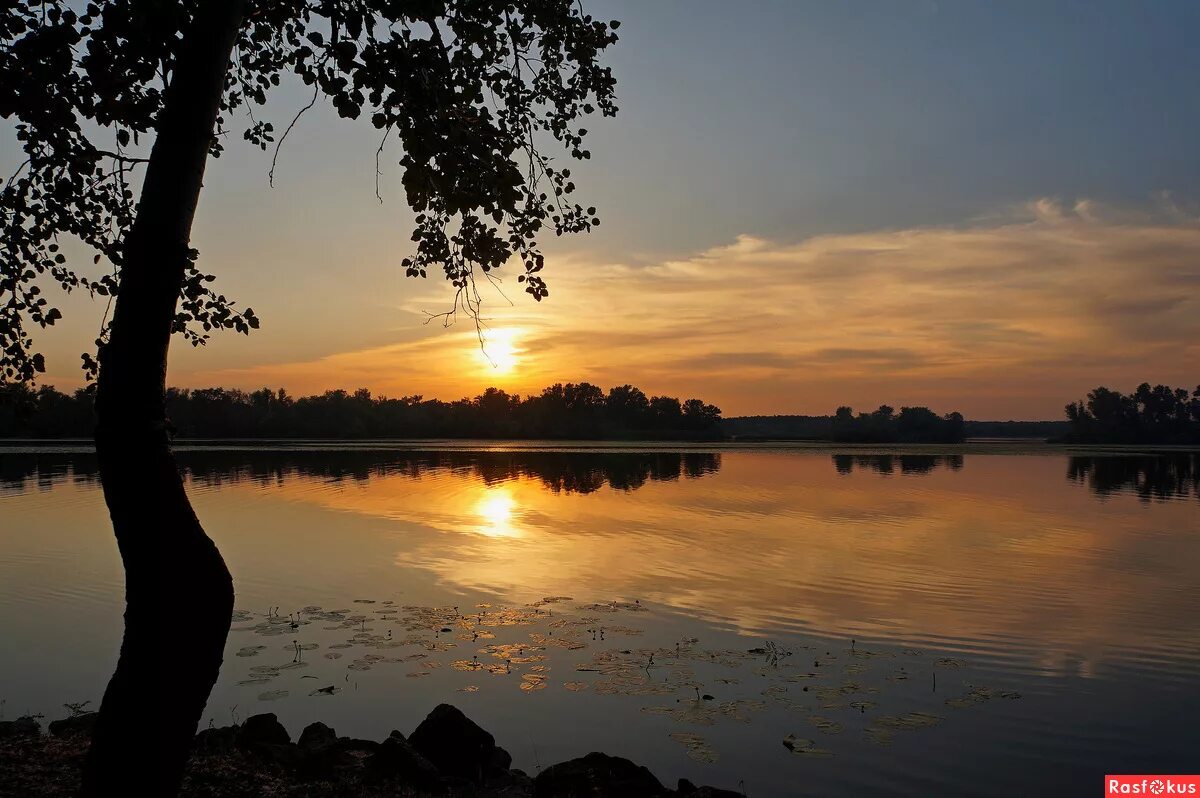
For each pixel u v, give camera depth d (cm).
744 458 8375
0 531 2498
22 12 587
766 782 877
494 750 905
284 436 13325
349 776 768
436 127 608
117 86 587
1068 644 1373
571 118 812
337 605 1603
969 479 5384
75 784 673
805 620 1513
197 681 468
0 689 1116
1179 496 4159
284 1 592
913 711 1069
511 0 726
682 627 1455
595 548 2309
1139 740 985
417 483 4541
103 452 464
